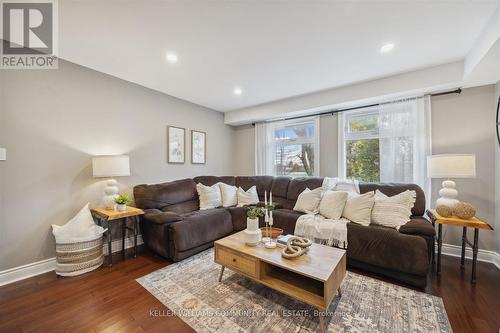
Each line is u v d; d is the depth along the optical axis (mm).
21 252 2172
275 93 3551
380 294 1860
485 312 1625
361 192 2891
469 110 2631
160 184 3238
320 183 3309
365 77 2906
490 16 1735
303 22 1835
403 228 2145
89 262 2291
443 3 1608
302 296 1521
